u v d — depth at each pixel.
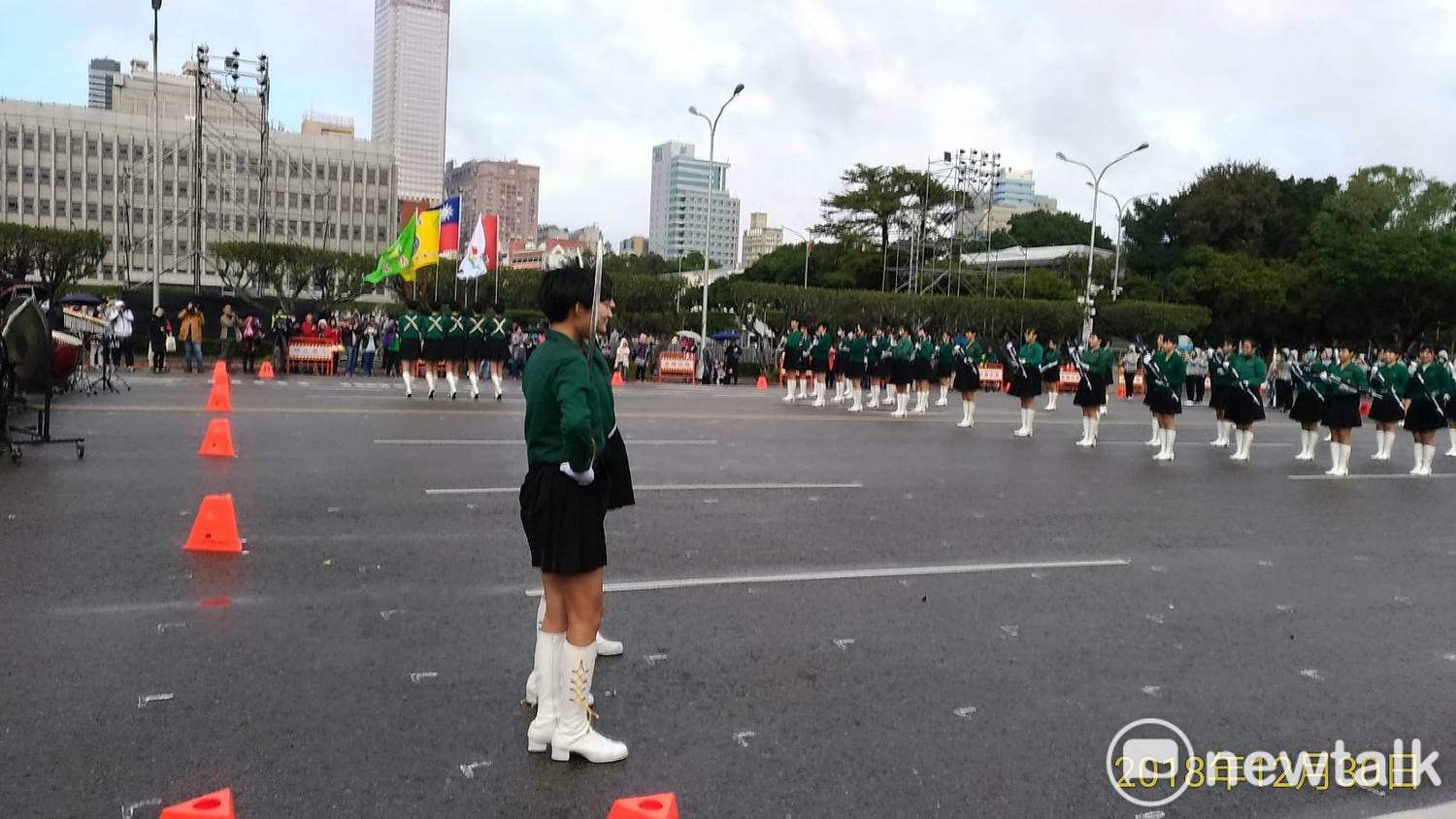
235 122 100.19
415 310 21.41
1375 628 7.09
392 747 4.52
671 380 37.03
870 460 14.48
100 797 3.97
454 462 12.33
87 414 15.48
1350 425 15.32
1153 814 4.26
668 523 9.48
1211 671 6.03
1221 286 60.19
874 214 68.50
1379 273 56.12
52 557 7.33
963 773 4.52
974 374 20.62
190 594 6.61
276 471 11.24
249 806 3.94
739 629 6.39
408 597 6.75
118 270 86.88
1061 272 79.50
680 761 4.52
